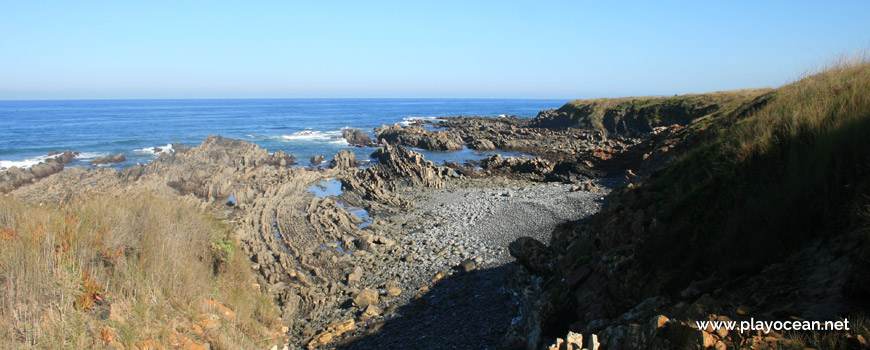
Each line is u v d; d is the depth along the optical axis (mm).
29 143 80000
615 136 80188
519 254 18641
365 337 16141
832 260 7305
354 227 32031
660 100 81625
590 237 15562
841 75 13625
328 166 58750
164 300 11898
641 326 7566
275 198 38312
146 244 13320
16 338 9070
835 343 5477
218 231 17969
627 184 20719
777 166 10469
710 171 12570
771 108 14391
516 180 48094
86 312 10398
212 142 68438
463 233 29656
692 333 6453
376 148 78438
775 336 5988
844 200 8242
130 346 9914
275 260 25047
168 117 162500
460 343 14258
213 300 13555
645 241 11836
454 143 77500
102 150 73000
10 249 10594
